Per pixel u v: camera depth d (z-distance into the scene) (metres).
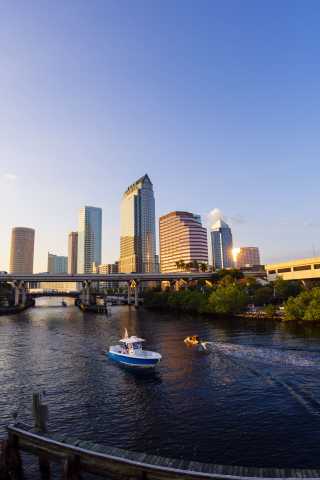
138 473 15.63
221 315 129.25
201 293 151.50
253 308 127.81
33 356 58.78
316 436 26.77
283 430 27.95
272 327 88.69
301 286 145.12
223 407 33.28
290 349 58.62
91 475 20.70
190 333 82.56
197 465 15.79
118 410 32.94
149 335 81.06
